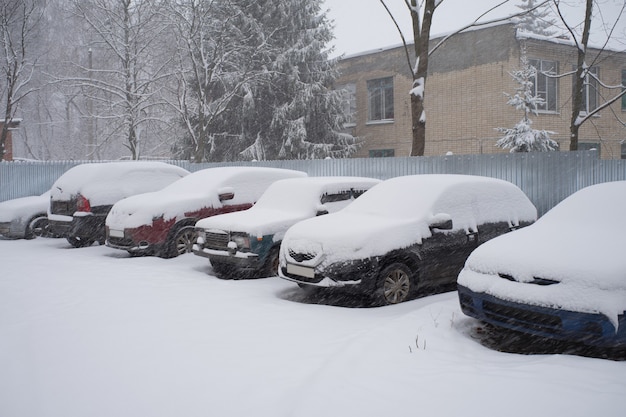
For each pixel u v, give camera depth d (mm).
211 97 26312
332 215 8156
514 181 11781
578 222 5891
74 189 12211
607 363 4512
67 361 5094
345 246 6855
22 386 4578
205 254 9148
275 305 6969
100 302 7219
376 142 25828
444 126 22422
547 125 21172
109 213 11047
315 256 7059
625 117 23812
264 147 25703
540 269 5109
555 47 21156
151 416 3918
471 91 21422
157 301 7234
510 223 8266
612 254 4961
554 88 21516
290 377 4449
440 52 22375
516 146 15203
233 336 5621
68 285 8312
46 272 9398
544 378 4199
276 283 8461
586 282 4785
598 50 22234
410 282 7211
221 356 5020
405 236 7129
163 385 4434
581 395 3855
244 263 8570
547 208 11391
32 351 5398
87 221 11852
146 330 5922
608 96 23062
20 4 25500
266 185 11664
